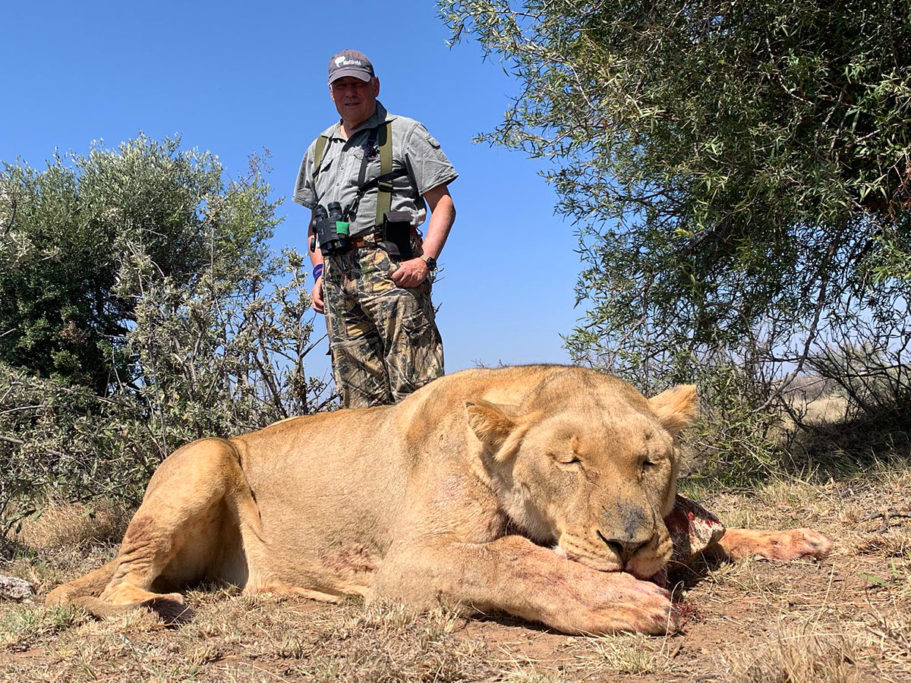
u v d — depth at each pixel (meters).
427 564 1.67
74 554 2.85
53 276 5.56
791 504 2.65
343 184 2.65
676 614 1.49
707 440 3.28
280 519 2.11
